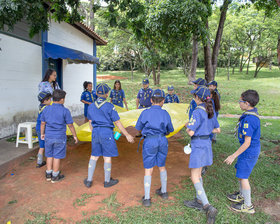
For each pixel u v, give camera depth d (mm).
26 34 7023
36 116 7391
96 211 3123
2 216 3006
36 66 7281
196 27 7273
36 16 4637
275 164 4773
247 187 3102
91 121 3803
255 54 34688
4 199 3406
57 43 8430
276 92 20562
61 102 3947
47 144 3861
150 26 7594
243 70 45156
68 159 5098
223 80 32750
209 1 7855
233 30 30531
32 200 3381
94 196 3508
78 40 10125
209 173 4336
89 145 6141
